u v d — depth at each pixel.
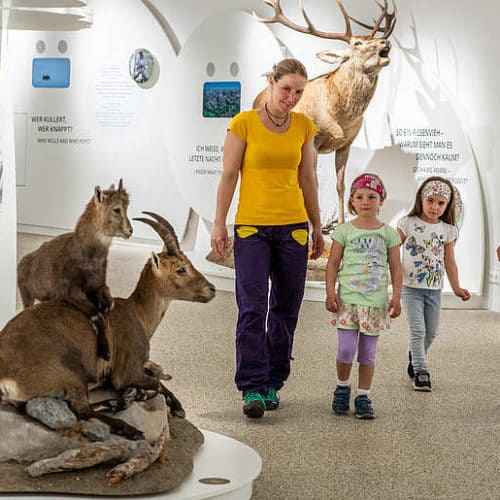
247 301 4.65
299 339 6.99
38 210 10.89
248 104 9.38
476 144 9.01
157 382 3.59
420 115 9.05
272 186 4.64
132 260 9.84
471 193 8.98
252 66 9.33
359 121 9.02
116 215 3.29
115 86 10.27
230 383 5.41
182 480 3.24
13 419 3.17
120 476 3.08
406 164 9.11
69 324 3.24
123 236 3.32
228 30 9.40
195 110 9.59
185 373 5.64
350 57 8.74
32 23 5.55
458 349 6.78
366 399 4.76
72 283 3.32
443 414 4.85
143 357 3.55
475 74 8.96
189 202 9.65
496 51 8.91
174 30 10.05
